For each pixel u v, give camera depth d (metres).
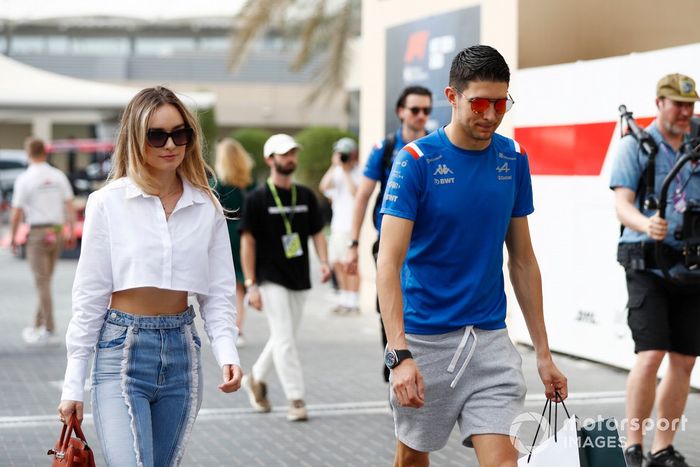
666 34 28.88
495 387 10.54
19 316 34.62
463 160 10.55
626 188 15.17
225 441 18.22
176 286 10.09
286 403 21.27
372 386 23.19
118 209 10.00
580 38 27.94
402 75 32.50
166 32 117.62
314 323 33.34
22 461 16.86
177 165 10.13
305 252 19.69
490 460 10.25
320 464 16.80
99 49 117.88
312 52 60.50
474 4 28.83
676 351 15.31
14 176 78.88
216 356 10.36
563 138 25.34
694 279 14.59
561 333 25.73
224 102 100.69
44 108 69.75
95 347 10.11
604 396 21.44
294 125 100.56
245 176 27.62
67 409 9.87
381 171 18.62
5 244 60.94
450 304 10.66
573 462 10.12
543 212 26.14
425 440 10.88
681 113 14.95
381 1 33.94
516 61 27.27
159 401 10.16
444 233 10.57
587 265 24.77
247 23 54.91
